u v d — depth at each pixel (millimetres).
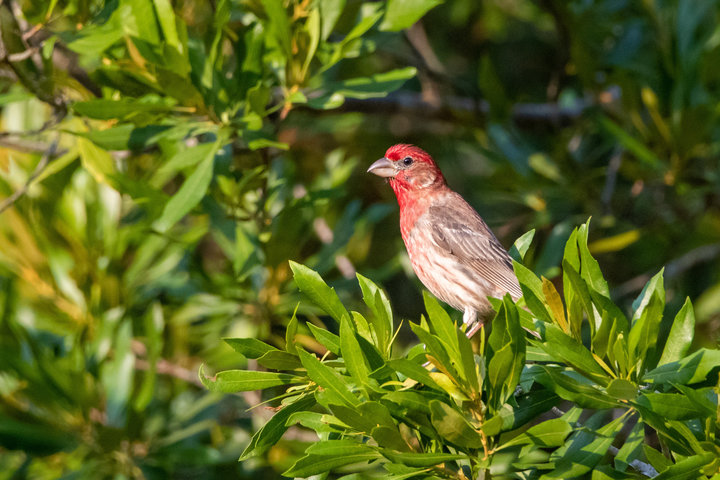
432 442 6523
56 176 11258
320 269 11867
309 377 6926
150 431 10891
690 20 13117
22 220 11234
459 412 6258
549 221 14344
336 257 12359
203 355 12016
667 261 15070
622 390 5953
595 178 14711
